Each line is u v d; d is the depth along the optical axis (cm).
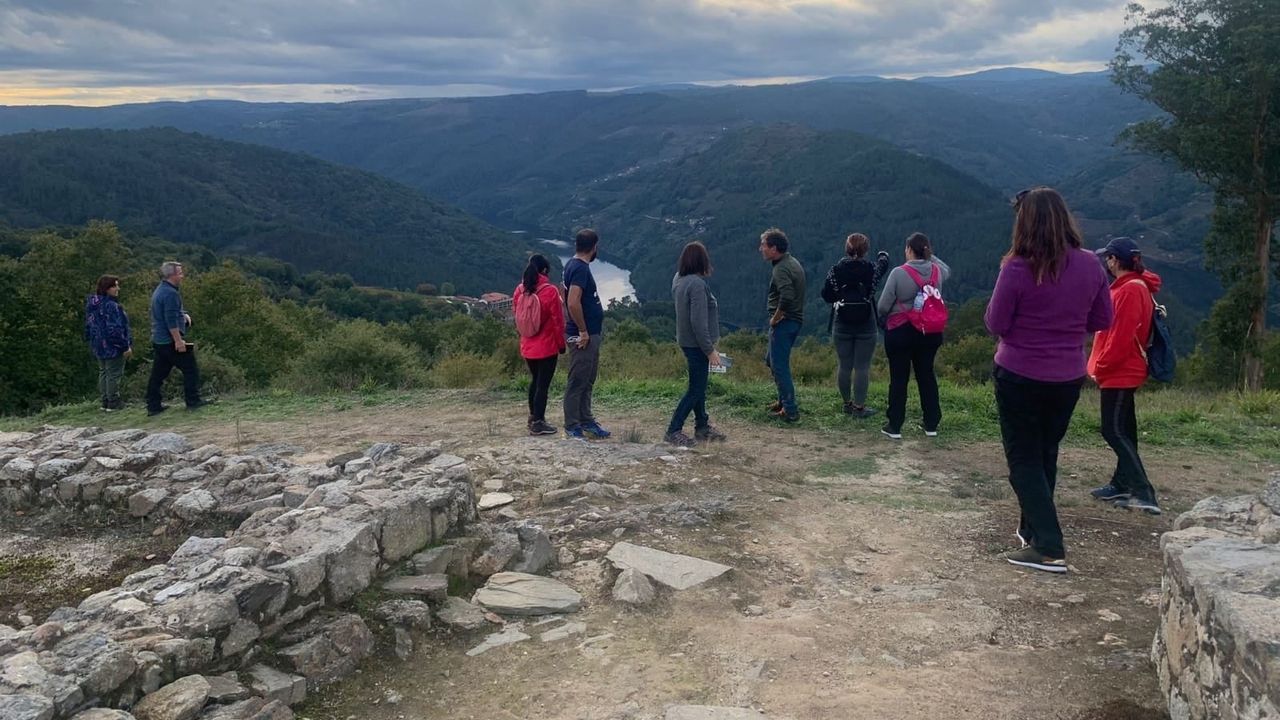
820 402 982
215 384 1571
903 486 666
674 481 632
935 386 823
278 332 3020
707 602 410
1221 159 2667
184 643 300
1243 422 920
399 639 354
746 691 321
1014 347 440
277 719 295
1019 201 432
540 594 406
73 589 439
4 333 2370
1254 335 2812
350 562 373
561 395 1089
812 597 425
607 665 344
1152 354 593
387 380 1464
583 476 637
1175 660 299
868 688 323
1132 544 514
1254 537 336
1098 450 800
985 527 543
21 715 243
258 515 447
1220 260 2923
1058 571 453
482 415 978
